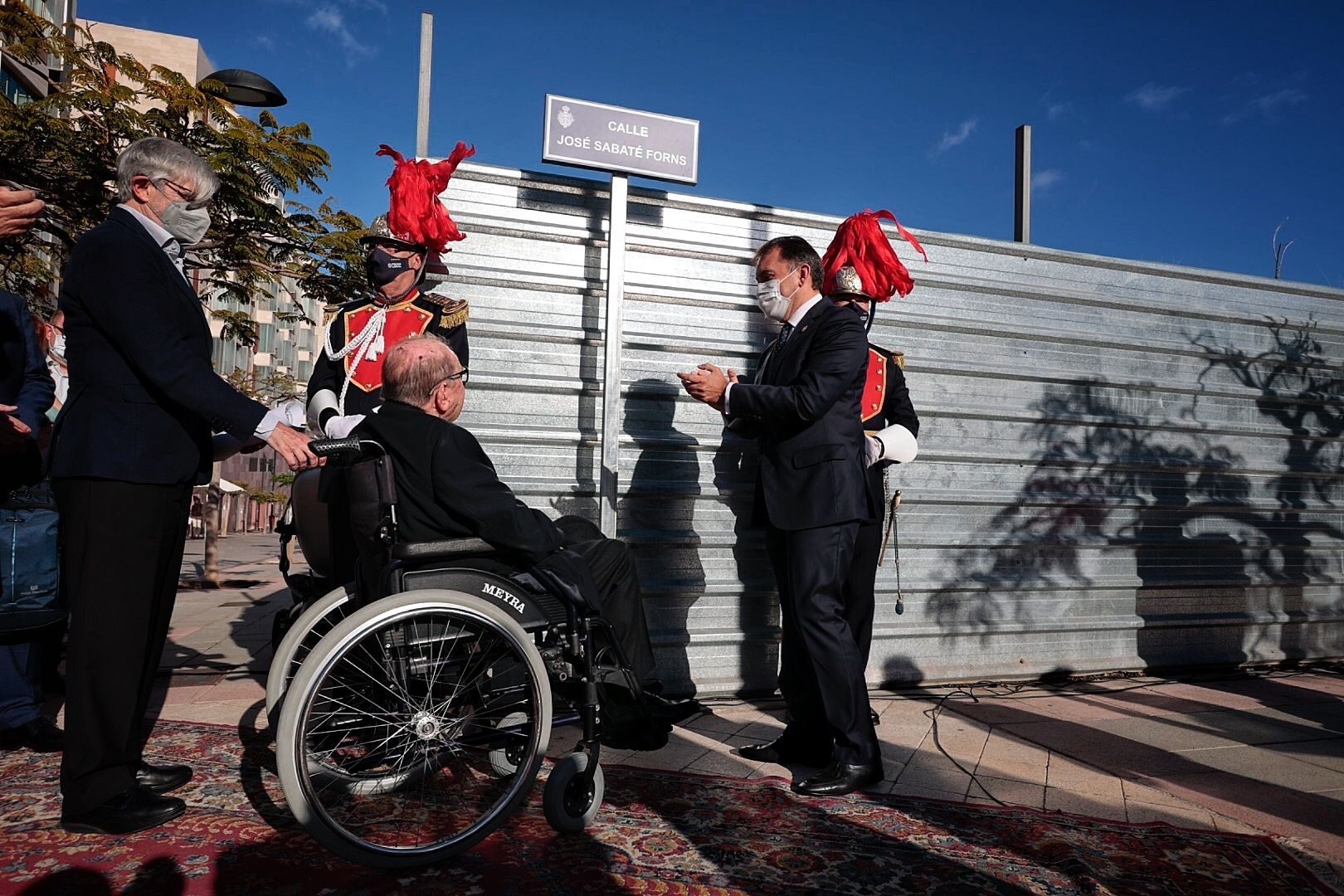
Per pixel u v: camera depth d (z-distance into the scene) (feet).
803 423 9.36
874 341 14.47
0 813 7.88
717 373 9.71
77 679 7.39
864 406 12.10
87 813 7.34
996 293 15.19
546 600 7.75
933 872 6.98
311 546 10.54
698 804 8.47
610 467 12.36
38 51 22.70
